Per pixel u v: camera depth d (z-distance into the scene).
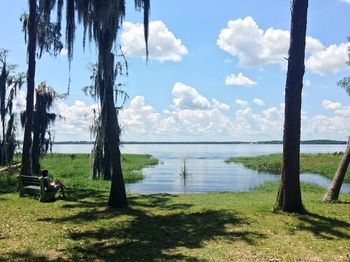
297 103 13.77
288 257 8.62
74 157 67.88
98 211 14.27
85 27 16.62
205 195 20.59
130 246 9.59
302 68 13.88
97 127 30.66
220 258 8.52
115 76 23.95
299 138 13.82
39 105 29.98
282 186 13.91
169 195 20.25
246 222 12.11
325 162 58.59
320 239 10.24
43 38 22.62
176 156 104.38
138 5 15.90
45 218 13.00
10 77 34.38
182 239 10.27
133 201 17.33
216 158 90.25
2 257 8.69
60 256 8.77
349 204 16.55
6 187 21.17
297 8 13.73
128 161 65.38
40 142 30.34
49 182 16.86
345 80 22.47
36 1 20.64
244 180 36.56
